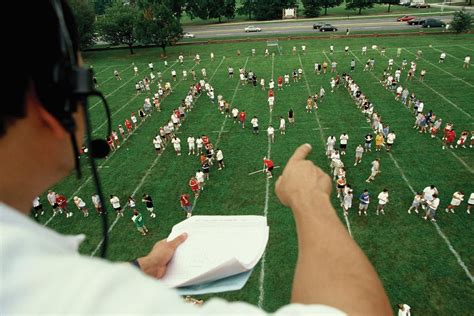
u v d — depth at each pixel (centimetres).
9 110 71
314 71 3800
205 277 161
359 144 2250
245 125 2664
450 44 4356
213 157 2231
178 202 1845
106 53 5494
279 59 4388
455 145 2122
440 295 1216
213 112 2953
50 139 79
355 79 3456
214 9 6900
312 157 2150
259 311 71
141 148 2439
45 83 73
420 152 2081
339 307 80
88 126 90
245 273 167
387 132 2206
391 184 1820
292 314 72
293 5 7069
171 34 4916
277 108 2920
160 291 62
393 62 3853
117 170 2189
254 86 3500
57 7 79
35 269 59
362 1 6688
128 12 5191
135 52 5403
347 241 96
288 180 117
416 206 1573
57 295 56
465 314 1146
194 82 3812
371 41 4850
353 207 1680
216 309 67
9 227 63
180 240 183
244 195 1842
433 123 2259
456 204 1545
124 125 2844
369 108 2486
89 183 2072
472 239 1427
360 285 85
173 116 2638
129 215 1777
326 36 5219
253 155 2222
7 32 70
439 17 5897
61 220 1794
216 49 5153
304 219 104
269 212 1692
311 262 93
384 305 85
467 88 2964
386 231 1521
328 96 3069
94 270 61
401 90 2838
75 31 94
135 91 3684
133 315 55
